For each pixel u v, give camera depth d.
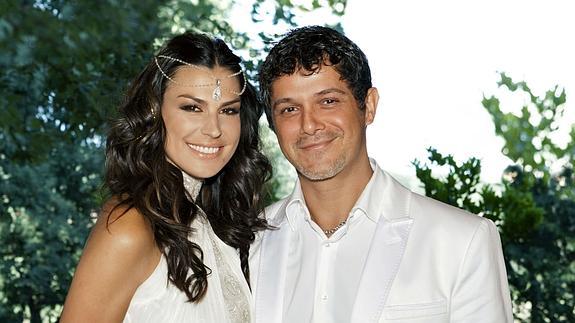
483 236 3.14
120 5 6.93
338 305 3.18
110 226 3.02
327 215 3.28
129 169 3.21
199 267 3.12
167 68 3.20
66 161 7.44
